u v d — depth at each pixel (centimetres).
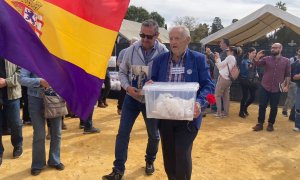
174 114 333
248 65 1011
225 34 1387
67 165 552
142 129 818
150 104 343
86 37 318
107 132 773
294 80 843
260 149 685
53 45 310
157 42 476
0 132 541
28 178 495
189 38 371
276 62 821
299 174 552
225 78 980
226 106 1019
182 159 358
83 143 680
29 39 305
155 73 394
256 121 980
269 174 547
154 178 510
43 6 311
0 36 299
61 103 493
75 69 315
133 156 608
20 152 583
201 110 353
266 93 844
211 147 688
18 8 305
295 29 1442
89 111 320
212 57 1131
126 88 460
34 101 486
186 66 376
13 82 533
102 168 545
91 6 318
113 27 321
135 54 470
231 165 582
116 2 322
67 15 315
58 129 523
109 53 321
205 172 544
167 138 376
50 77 306
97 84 320
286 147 706
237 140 751
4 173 511
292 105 1068
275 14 1245
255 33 1603
